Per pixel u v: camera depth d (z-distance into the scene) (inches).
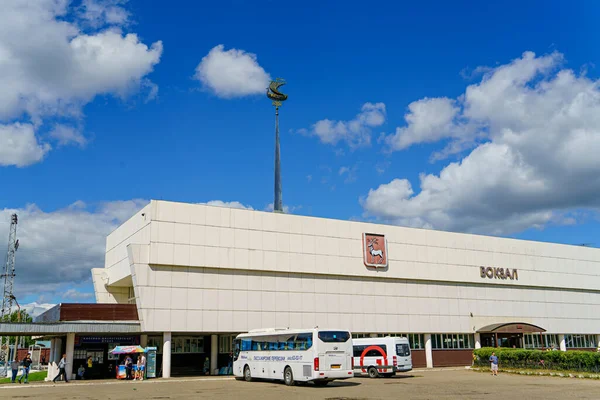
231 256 1804.9
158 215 1708.9
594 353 1550.2
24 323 1509.6
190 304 1707.7
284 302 1886.1
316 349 1247.5
